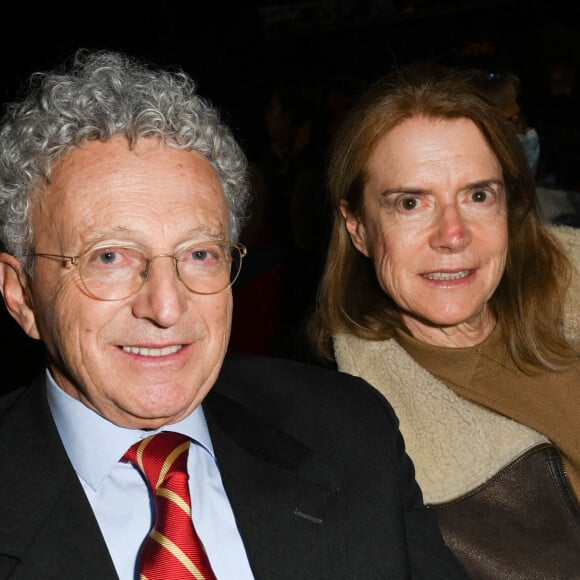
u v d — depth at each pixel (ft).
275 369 5.21
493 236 5.21
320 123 10.30
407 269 5.25
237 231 4.46
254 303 7.92
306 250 8.24
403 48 14.79
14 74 15.80
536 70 9.07
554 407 5.45
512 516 5.36
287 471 4.56
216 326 4.11
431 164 5.09
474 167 5.12
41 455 4.09
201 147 4.08
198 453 4.57
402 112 5.17
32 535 3.87
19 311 4.20
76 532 3.89
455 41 14.21
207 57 15.94
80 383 3.99
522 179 5.48
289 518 4.40
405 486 4.94
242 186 4.44
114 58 4.46
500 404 5.46
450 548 5.37
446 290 5.22
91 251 3.81
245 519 4.36
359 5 14.78
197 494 4.44
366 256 5.72
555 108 9.05
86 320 3.86
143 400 3.95
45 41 15.83
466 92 5.20
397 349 5.65
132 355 3.95
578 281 5.82
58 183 3.85
